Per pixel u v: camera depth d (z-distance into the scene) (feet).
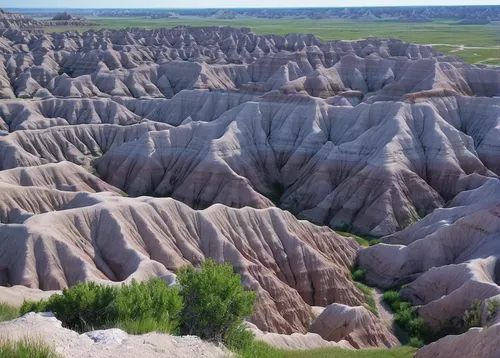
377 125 299.79
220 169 278.67
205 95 396.57
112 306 68.95
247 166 295.69
